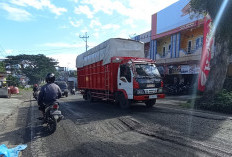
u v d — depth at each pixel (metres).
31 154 4.00
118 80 9.33
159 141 4.39
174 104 10.35
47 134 5.44
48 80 6.05
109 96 10.52
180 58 18.53
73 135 5.22
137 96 8.08
